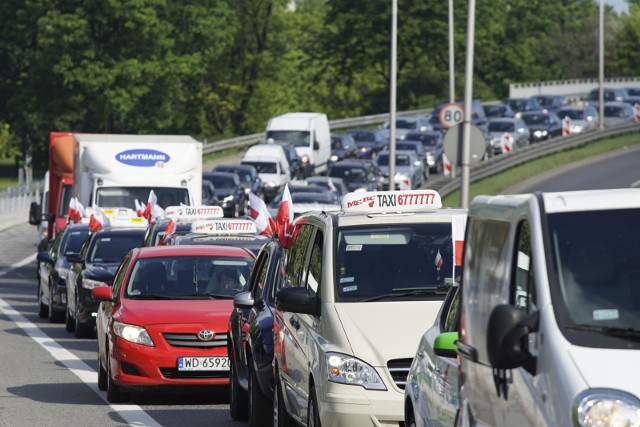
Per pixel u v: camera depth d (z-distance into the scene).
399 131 195.38
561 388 14.37
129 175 78.94
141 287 38.97
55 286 63.34
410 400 21.91
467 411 18.03
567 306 15.22
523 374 15.51
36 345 53.41
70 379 42.47
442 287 26.86
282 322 29.30
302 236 30.14
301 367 26.81
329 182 108.75
